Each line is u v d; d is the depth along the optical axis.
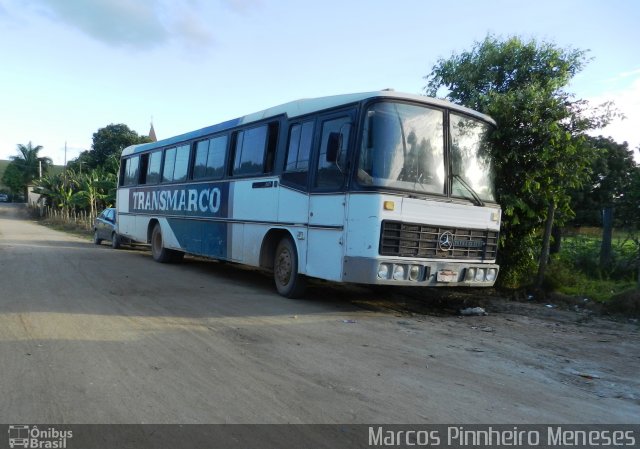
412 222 7.47
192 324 6.88
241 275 12.47
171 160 13.96
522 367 5.55
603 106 9.33
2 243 19.33
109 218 20.52
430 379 5.00
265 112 9.94
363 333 6.75
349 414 4.11
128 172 17.28
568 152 9.16
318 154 8.30
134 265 13.36
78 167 56.19
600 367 5.65
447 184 7.90
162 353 5.54
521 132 9.10
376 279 7.24
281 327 6.91
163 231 14.16
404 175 7.53
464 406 4.36
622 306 8.30
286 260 9.14
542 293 9.53
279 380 4.82
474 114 8.40
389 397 4.49
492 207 8.38
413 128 7.74
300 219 8.56
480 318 8.20
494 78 10.34
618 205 10.83
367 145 7.47
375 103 7.55
